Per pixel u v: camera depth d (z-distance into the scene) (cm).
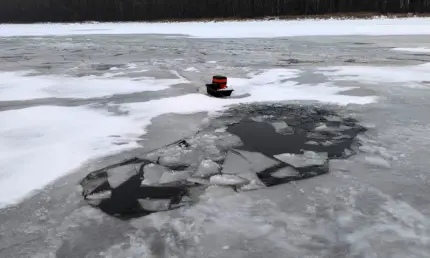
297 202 351
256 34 2617
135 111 688
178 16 5691
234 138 540
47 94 843
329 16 4241
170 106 723
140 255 276
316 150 491
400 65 1200
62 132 564
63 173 419
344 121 620
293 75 1053
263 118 645
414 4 4447
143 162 452
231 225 314
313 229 306
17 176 409
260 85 930
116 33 3189
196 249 283
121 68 1247
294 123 616
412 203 343
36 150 488
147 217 330
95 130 574
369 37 2192
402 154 460
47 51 1827
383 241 288
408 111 664
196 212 337
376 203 344
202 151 489
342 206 340
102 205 352
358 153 473
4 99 793
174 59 1452
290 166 438
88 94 841
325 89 868
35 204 352
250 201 355
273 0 5203
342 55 1472
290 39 2188
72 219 327
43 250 283
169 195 371
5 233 305
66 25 5284
